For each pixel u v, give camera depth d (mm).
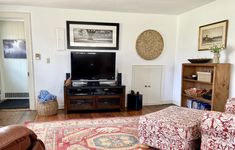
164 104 4688
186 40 4203
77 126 3020
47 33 3957
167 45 4570
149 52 4465
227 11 3100
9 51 5000
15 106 4281
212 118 1649
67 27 4008
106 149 2270
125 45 4340
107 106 3922
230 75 3027
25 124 3111
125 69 4398
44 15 3900
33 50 3945
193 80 3551
